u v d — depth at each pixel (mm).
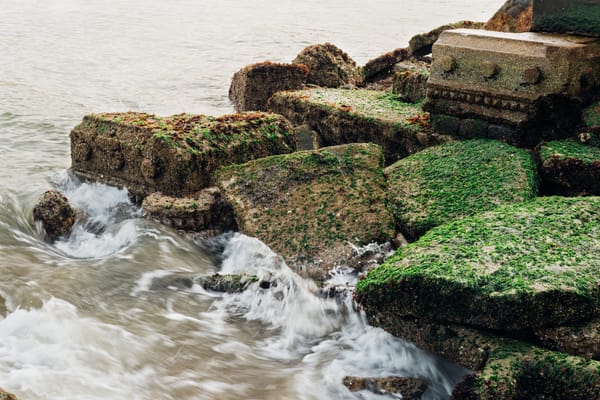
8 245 6691
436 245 5250
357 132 8523
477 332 4742
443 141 7723
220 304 5941
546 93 7039
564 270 4699
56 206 7227
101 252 6855
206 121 7531
